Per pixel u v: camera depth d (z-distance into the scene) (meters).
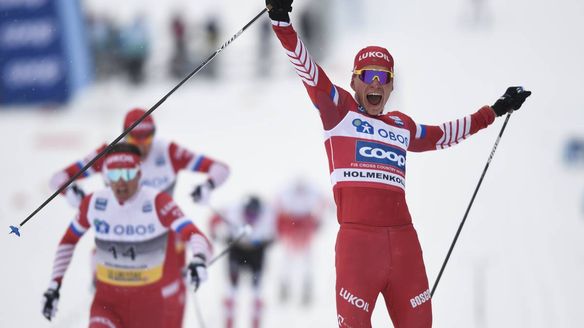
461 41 94.12
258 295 34.78
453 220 51.47
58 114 77.06
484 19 102.12
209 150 67.75
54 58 78.50
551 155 61.69
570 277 40.00
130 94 81.75
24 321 35.69
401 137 16.12
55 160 67.44
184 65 85.44
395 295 15.40
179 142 70.00
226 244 34.72
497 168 60.25
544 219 50.81
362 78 15.85
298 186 40.00
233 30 97.75
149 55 84.06
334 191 15.76
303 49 14.95
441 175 59.34
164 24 95.94
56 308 19.67
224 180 24.61
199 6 103.19
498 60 86.31
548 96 74.56
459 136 17.12
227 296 34.59
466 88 78.56
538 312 34.94
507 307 35.59
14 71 78.56
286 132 70.88
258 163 63.88
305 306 38.81
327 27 91.06
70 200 23.33
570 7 104.31
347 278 15.18
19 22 77.81
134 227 19.80
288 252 39.78
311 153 65.75
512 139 64.94
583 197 54.28
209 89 83.56
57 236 50.81
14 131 73.69
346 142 15.68
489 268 41.47
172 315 20.98
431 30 99.44
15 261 46.31
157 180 24.34
